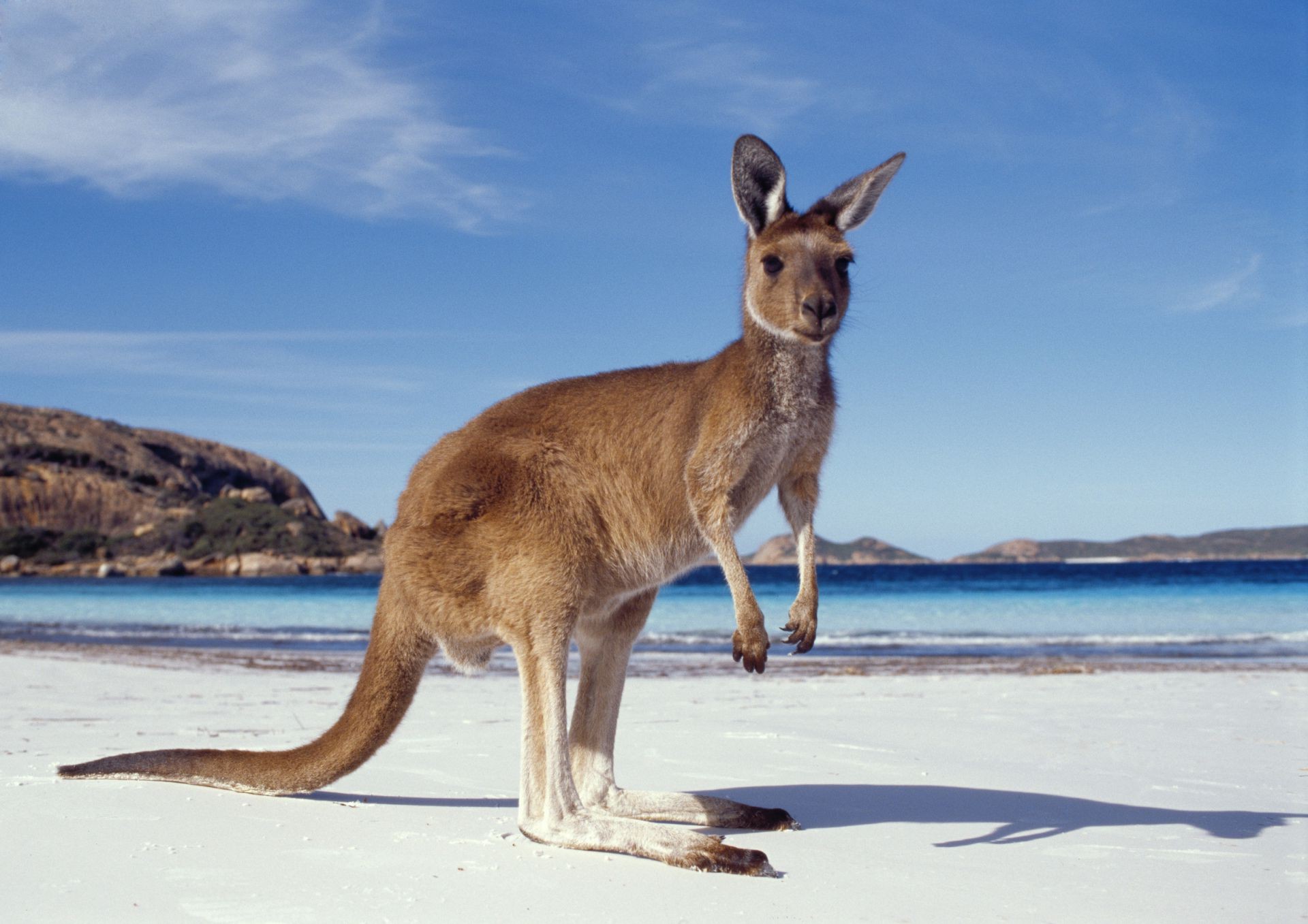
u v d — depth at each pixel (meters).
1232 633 22.89
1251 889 3.52
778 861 3.84
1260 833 4.32
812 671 13.97
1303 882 3.61
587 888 3.40
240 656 16.86
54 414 132.75
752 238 4.48
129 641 21.55
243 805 4.39
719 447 4.18
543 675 4.09
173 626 27.52
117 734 6.82
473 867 3.61
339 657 16.80
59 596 47.19
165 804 4.30
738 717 8.18
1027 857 3.92
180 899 3.13
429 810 4.53
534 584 4.12
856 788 5.27
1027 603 34.41
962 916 3.20
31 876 3.31
